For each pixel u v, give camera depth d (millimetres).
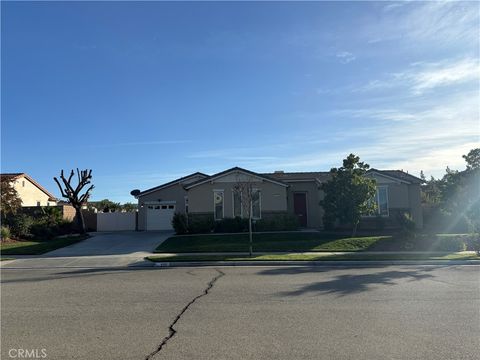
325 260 16938
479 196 19594
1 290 11266
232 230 27938
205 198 28938
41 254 21672
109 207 52781
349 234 25188
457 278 12641
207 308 8703
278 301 9328
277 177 32625
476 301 9188
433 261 16766
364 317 7836
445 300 9305
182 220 28109
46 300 9742
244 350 6086
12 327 7395
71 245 25297
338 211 24141
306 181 31500
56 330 7188
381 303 9031
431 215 28375
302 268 15562
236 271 14734
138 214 37906
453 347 6137
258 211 28844
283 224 28172
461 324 7324
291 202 31500
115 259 18828
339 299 9492
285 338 6617
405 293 10164
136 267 16703
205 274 14008
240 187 25672
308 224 31469
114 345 6383
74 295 10359
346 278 12734
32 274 14961
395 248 20562
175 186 37688
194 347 6246
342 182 24078
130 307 8883
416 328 7094
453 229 26031
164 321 7711
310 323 7457
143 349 6195
